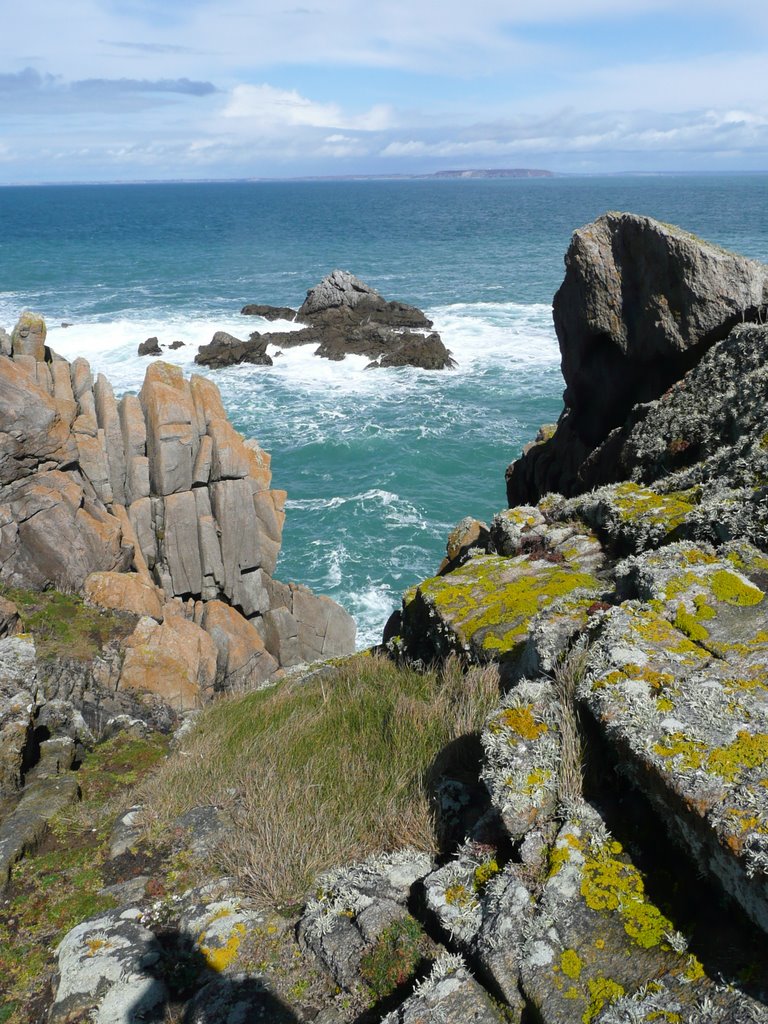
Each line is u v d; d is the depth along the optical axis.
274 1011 4.57
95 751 11.62
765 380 9.91
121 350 52.09
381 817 6.28
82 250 115.00
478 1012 3.94
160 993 4.88
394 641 10.48
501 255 107.75
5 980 5.41
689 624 5.43
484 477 34.66
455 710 7.56
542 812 4.79
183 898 5.86
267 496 18.75
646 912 4.07
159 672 14.17
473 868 4.86
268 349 53.91
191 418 17.53
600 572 8.80
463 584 9.30
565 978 3.88
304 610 19.34
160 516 17.53
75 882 6.44
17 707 9.83
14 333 16.69
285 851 6.04
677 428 11.08
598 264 13.55
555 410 42.50
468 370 49.78
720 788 4.02
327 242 129.25
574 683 5.35
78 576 15.29
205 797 7.50
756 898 3.63
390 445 37.62
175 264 99.25
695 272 12.17
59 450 15.55
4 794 8.83
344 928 4.95
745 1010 3.44
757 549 6.48
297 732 8.54
